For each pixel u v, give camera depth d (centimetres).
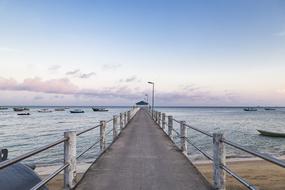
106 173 758
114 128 1476
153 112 3284
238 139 4191
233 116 12938
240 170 1834
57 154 2762
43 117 11512
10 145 3559
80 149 2956
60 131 5178
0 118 10819
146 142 1366
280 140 4088
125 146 1235
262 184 1493
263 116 13438
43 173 1783
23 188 504
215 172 602
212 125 6775
